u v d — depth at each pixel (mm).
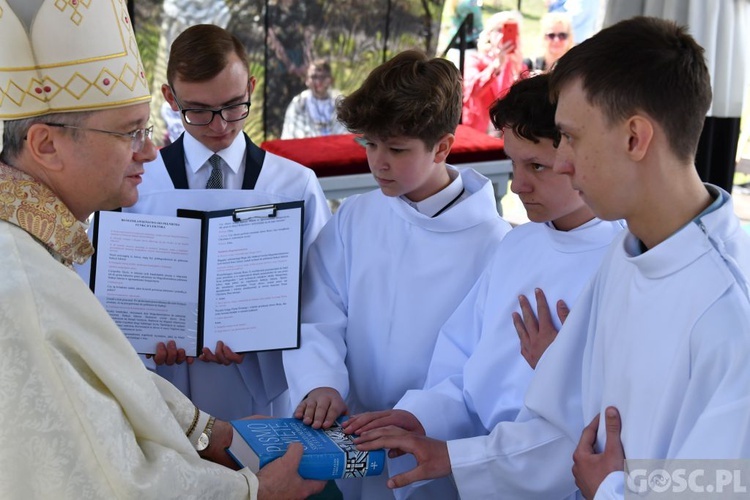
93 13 1467
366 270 2197
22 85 1423
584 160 1253
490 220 2170
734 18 4516
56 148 1465
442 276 2141
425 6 5418
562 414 1573
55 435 1357
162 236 2170
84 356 1387
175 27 4816
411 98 1927
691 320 1193
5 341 1334
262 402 2492
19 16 1426
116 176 1524
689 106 1201
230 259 2184
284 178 2535
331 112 5418
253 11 4988
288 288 2178
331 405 1930
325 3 5148
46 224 1442
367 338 2199
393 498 2154
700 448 1117
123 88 1505
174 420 1530
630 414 1284
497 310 1909
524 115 1625
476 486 1680
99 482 1385
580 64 1244
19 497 1370
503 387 1871
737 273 1182
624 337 1321
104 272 2150
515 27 5582
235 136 2445
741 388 1118
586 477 1345
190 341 2182
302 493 1663
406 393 1971
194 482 1485
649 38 1216
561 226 1835
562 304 1768
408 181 2041
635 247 1352
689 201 1240
